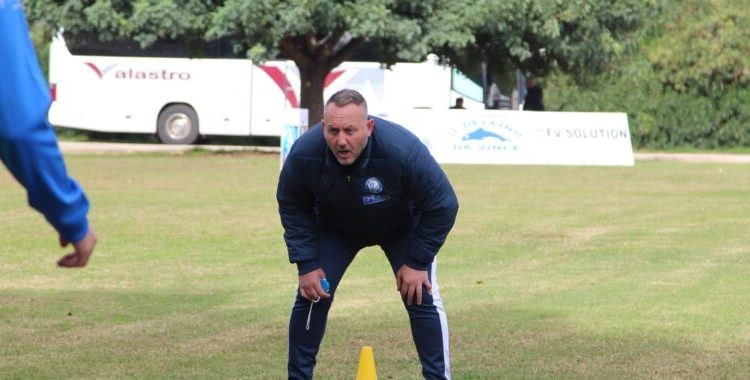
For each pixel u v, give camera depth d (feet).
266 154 216.54
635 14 198.39
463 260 89.35
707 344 58.75
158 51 245.24
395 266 46.39
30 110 19.24
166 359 55.11
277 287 76.54
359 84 243.81
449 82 244.22
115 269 83.61
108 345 58.29
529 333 61.26
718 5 250.98
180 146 243.60
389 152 42.63
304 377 46.70
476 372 52.24
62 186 20.30
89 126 245.86
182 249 93.91
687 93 254.27
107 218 113.39
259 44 185.26
